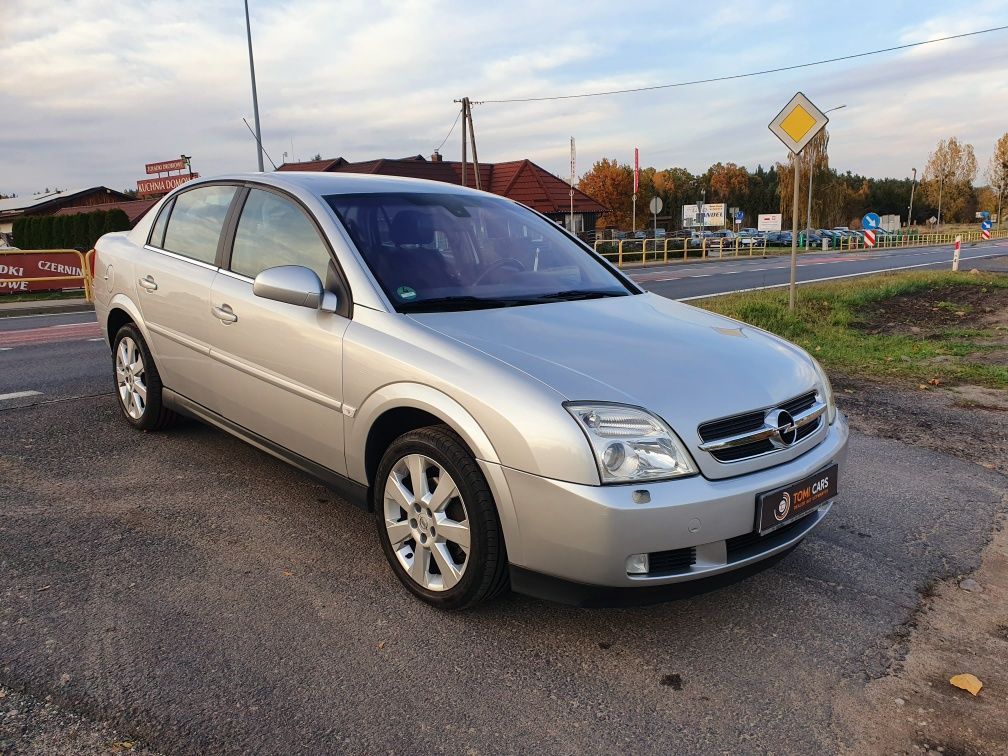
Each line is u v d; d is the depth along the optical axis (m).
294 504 3.87
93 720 2.23
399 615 2.89
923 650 2.81
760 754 2.24
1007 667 2.72
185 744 2.15
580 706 2.41
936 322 11.54
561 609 2.98
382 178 4.08
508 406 2.59
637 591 2.54
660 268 28.92
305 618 2.84
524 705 2.41
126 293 4.65
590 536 2.46
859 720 2.40
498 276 3.61
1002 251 42.12
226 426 3.99
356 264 3.26
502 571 2.73
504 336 2.96
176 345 4.22
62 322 12.05
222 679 2.45
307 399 3.33
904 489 4.41
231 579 3.11
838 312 11.66
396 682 2.49
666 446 2.54
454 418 2.70
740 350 3.14
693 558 2.59
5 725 2.19
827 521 3.95
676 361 2.90
